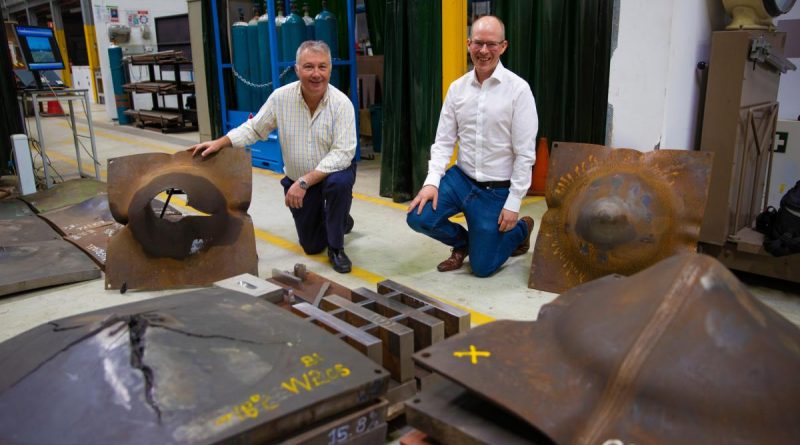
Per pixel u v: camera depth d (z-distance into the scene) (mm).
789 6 2938
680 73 2889
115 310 1671
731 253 2857
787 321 1393
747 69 2664
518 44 4441
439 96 4383
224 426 1218
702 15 2932
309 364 1453
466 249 3262
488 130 2926
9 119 5062
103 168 6250
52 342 1473
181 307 1661
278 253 3576
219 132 7078
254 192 5188
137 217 2846
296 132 3211
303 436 1319
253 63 6238
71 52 19312
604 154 2752
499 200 3014
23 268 3016
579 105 4871
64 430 1223
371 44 7246
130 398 1267
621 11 2896
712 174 2783
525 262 3344
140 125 10031
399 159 4652
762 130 2992
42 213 4074
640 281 1404
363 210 4539
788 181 3406
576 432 1174
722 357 1199
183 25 9547
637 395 1193
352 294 2289
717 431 1135
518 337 1472
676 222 2510
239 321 1600
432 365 1375
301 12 6855
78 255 3234
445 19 4207
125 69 10398
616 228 2529
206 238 3002
